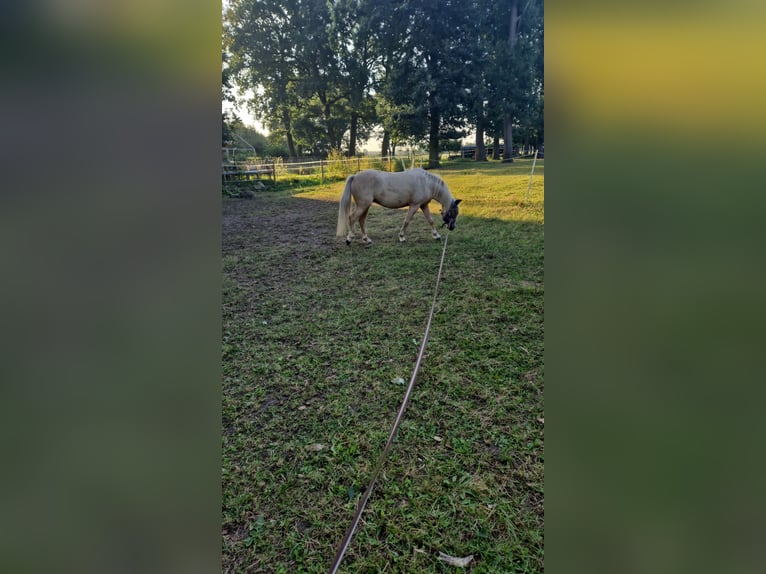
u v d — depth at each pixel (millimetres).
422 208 4855
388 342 2611
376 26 9703
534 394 2008
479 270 3805
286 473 1620
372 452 1701
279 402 2072
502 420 1837
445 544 1298
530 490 1472
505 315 2877
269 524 1404
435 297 3006
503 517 1371
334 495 1508
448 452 1676
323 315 3061
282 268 4133
